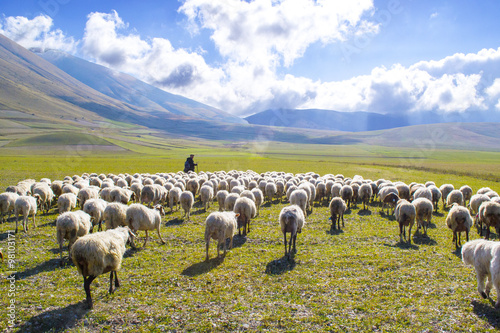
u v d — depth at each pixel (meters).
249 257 15.19
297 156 156.88
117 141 184.88
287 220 15.05
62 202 19.61
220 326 9.33
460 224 16.20
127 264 14.02
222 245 17.14
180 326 9.37
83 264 10.06
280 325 9.40
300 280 12.53
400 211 17.62
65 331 9.02
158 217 16.95
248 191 24.00
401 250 16.19
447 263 14.30
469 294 11.11
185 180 36.00
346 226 21.48
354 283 12.22
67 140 161.62
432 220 23.36
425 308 10.19
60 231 13.62
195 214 24.84
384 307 10.36
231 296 11.16
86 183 29.66
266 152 188.38
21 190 24.23
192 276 12.80
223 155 150.62
